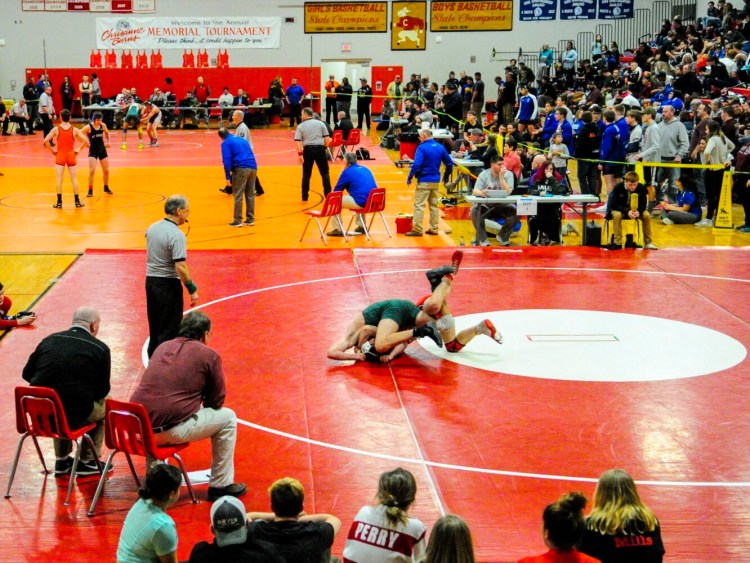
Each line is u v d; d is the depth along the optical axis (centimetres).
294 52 4141
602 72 3139
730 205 1738
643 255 1500
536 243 1645
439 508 697
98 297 1267
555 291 1295
